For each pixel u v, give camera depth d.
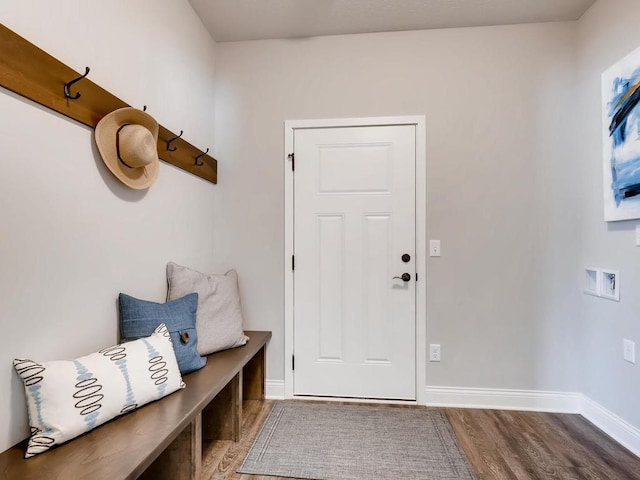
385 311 2.41
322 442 1.88
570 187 2.29
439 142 2.38
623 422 1.89
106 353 1.27
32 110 1.11
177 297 1.88
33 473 0.95
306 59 2.49
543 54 2.32
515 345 2.32
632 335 1.84
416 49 2.40
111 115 1.43
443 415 2.20
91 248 1.37
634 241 1.82
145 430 1.16
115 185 1.50
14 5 1.05
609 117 1.97
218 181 2.54
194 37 2.23
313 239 2.47
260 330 2.49
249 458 1.73
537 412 2.26
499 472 1.63
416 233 2.39
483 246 2.35
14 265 1.06
